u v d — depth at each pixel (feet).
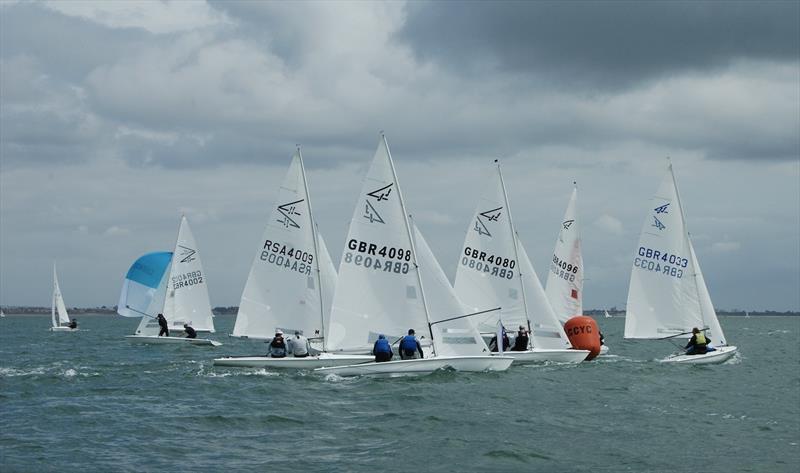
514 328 126.93
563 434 73.31
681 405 89.97
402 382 99.96
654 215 142.61
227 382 100.73
